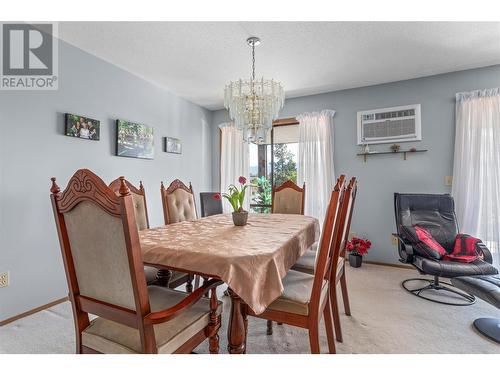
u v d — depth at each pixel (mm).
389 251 3414
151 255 1332
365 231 3559
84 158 2590
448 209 2803
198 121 4371
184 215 2654
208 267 1188
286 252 1415
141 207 2299
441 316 2072
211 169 4684
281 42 2416
